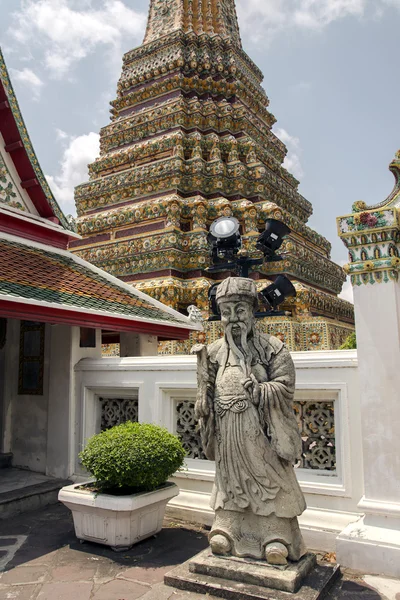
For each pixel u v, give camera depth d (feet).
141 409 24.81
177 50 66.33
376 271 18.94
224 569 15.58
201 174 55.98
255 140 63.82
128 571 17.38
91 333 29.30
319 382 20.07
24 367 31.12
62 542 20.18
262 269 52.47
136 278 53.11
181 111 60.59
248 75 71.00
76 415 27.76
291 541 15.81
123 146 65.87
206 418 16.83
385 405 18.22
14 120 33.96
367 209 19.72
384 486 17.94
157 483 19.75
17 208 35.01
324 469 20.52
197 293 48.57
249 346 16.97
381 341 18.60
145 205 54.75
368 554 16.99
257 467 15.89
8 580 16.76
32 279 28.50
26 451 30.14
